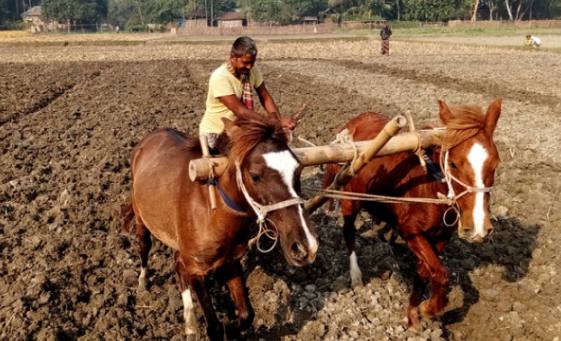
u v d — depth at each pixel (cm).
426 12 9850
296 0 11619
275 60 3550
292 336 595
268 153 427
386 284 690
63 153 1206
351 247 690
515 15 10438
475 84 2245
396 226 608
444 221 546
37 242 761
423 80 2411
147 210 570
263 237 743
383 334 604
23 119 1560
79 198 919
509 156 1166
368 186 616
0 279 671
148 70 2878
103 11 14812
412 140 543
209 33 9612
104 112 1638
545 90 2080
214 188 476
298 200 425
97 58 3950
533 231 827
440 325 634
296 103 1766
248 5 12744
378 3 10344
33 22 12850
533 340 631
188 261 516
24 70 2841
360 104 1731
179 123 1466
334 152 536
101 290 666
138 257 744
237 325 558
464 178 516
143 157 618
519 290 693
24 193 938
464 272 734
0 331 566
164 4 12888
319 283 685
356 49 4803
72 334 575
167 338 588
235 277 532
